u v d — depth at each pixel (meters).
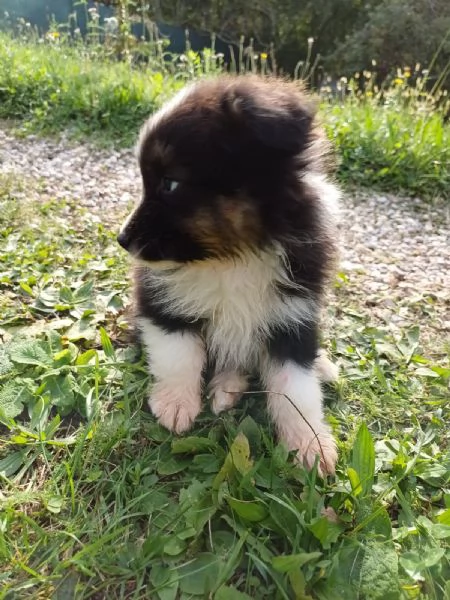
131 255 0.26
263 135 0.23
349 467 0.26
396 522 0.25
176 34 2.20
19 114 0.74
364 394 0.33
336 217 0.30
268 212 0.25
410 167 0.66
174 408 0.29
